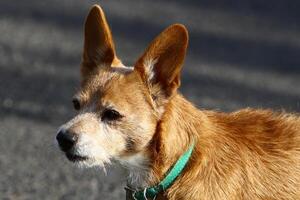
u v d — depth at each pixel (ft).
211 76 61.67
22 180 39.40
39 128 47.06
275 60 67.51
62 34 71.77
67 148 28.40
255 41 73.00
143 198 28.96
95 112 28.91
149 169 28.71
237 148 29.07
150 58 28.99
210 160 28.68
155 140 28.60
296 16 81.61
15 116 49.29
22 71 59.98
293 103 55.77
